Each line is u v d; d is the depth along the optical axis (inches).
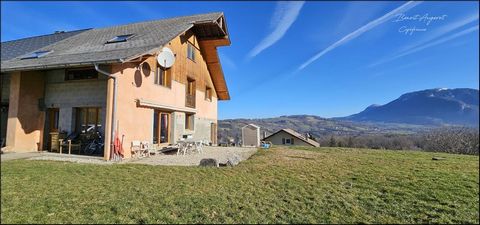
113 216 169.9
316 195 220.2
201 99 718.5
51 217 166.4
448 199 218.5
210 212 180.1
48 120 458.0
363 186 251.3
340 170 324.8
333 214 182.7
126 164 333.4
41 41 625.3
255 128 817.5
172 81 547.2
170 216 171.9
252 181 260.4
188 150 500.4
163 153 482.3
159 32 522.3
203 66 735.1
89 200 196.2
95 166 313.4
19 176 255.9
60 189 220.1
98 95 422.6
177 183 247.0
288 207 192.7
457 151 1139.3
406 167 356.8
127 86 409.1
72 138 421.7
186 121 649.0
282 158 419.8
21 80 426.3
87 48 477.4
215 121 842.8
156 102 485.7
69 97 440.1
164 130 541.3
